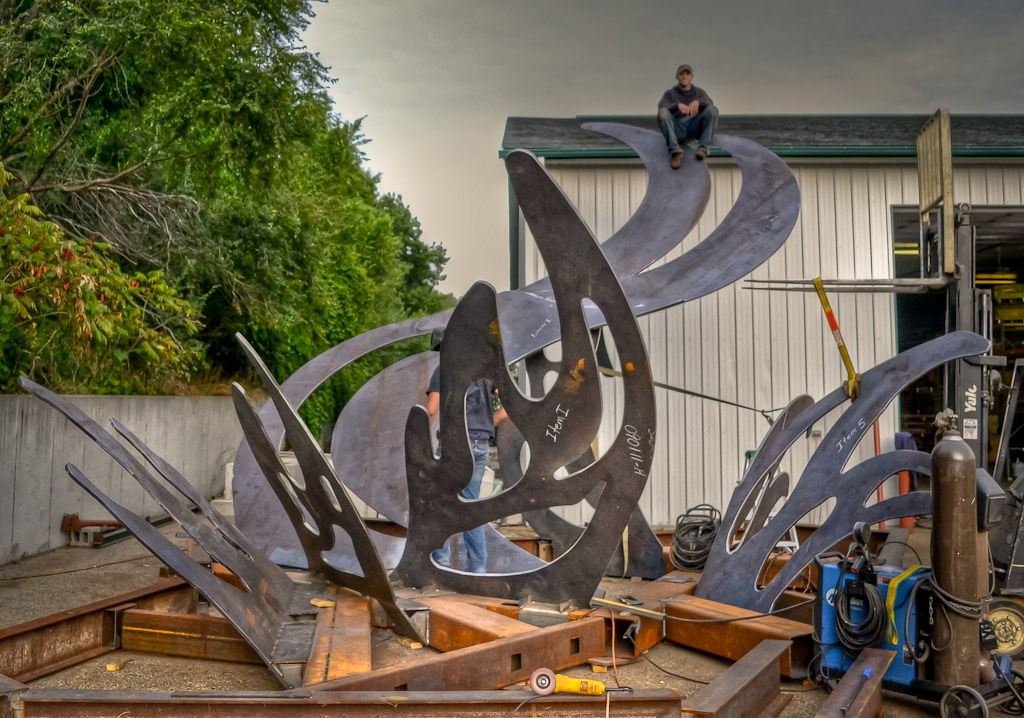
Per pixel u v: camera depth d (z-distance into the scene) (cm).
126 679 431
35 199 1210
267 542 645
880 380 565
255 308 1638
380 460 718
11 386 1005
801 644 477
